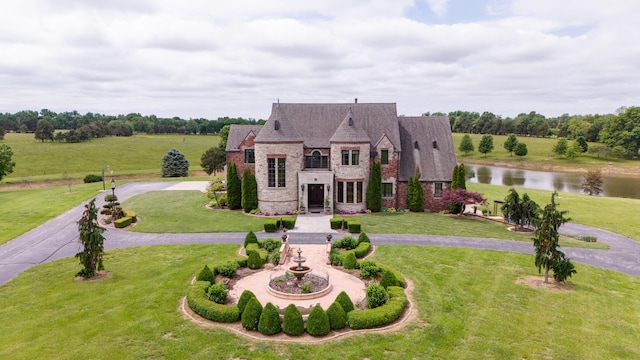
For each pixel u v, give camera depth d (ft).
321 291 78.48
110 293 79.82
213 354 58.18
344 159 158.40
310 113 172.55
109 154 403.75
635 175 342.44
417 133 175.01
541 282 88.38
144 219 146.20
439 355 59.11
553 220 85.51
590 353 60.64
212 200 176.35
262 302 75.25
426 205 167.12
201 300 71.72
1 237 121.29
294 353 58.85
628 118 425.69
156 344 60.70
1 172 227.40
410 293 81.15
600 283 88.94
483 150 439.22
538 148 487.20
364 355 58.59
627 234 136.36
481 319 70.54
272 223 129.18
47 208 162.61
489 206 183.01
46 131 456.45
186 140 550.36
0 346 59.82
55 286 83.61
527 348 61.62
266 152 154.40
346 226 134.10
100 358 56.90
